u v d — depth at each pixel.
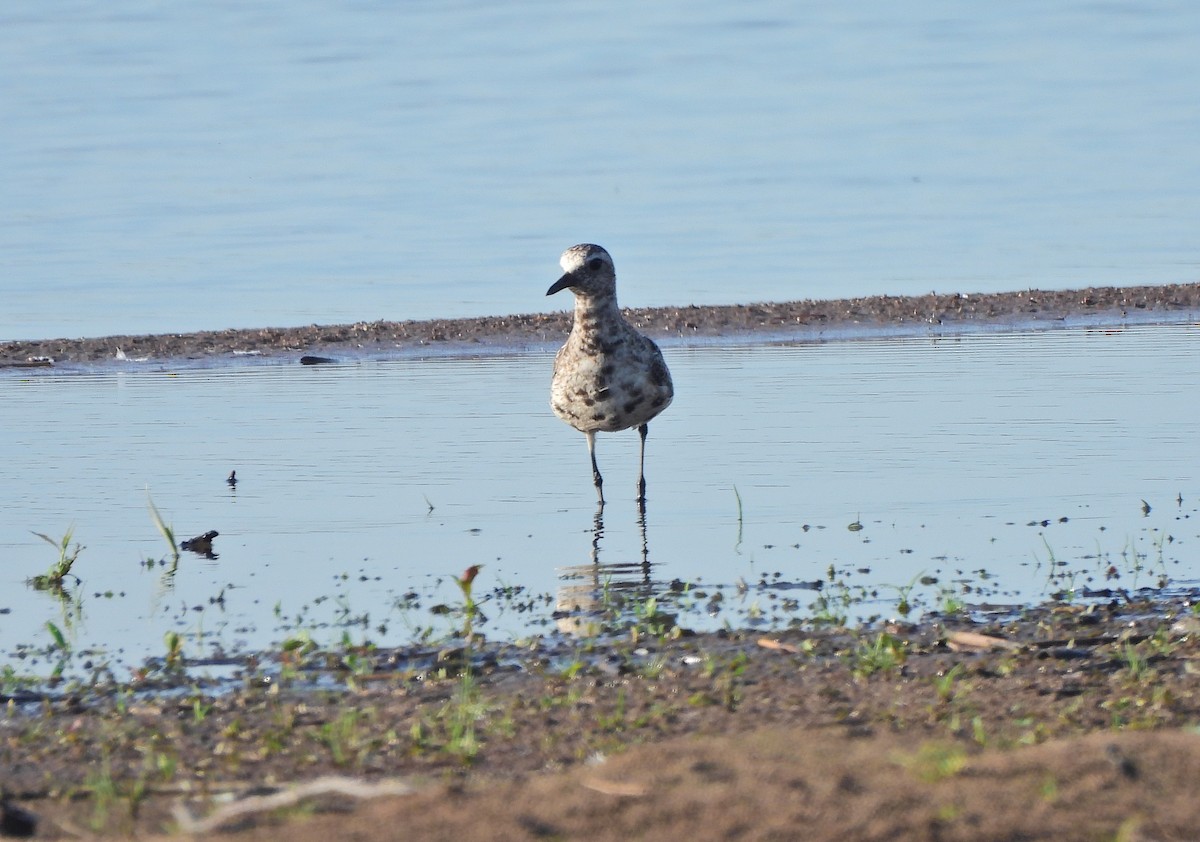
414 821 7.33
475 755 8.87
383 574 13.42
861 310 26.28
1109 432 18.08
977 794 7.31
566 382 15.94
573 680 10.41
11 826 7.88
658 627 11.74
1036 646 10.91
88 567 13.70
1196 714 9.20
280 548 14.27
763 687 10.09
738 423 19.02
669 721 9.42
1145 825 7.00
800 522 14.91
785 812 7.16
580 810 7.31
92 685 10.63
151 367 23.16
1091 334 24.55
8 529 14.91
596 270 15.62
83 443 18.25
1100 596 12.42
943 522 14.77
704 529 14.77
